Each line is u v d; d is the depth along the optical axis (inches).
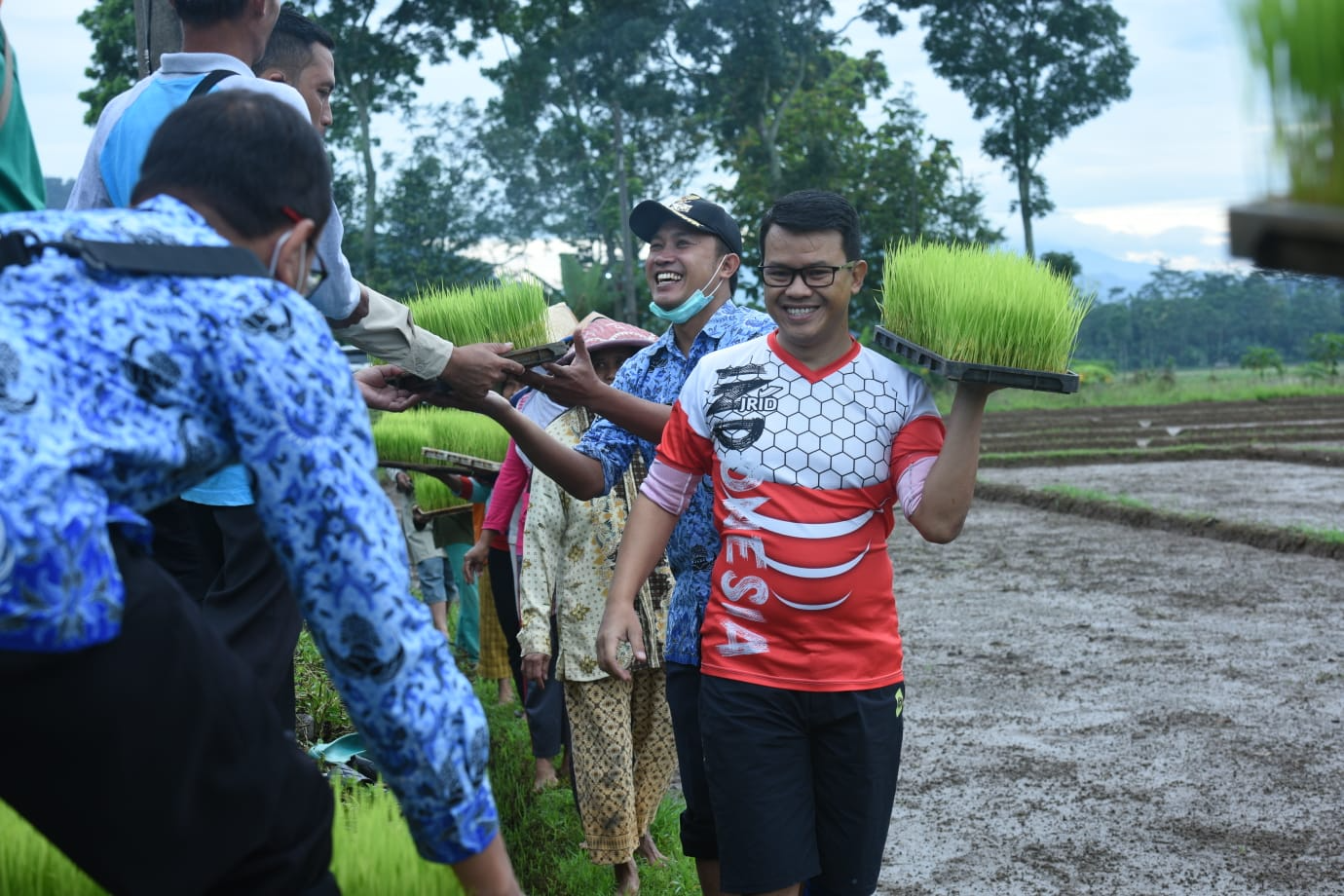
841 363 123.5
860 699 119.7
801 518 119.7
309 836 64.7
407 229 1608.0
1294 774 225.3
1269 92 39.0
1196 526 545.0
